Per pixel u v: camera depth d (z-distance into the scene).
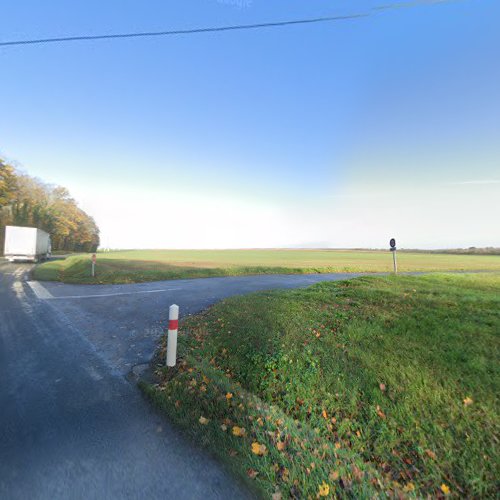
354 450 2.85
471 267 31.28
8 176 48.66
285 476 2.43
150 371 4.62
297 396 3.82
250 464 2.57
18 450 2.71
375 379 3.95
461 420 3.08
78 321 7.69
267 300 8.98
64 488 2.28
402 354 4.55
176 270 21.31
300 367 4.44
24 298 10.82
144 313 8.62
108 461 2.59
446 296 7.88
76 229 80.69
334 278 19.33
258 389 4.08
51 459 2.60
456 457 2.65
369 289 9.48
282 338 5.59
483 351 4.40
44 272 19.47
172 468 2.53
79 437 2.93
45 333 6.58
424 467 2.58
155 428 3.12
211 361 5.02
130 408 3.53
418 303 7.21
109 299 10.87
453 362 4.16
